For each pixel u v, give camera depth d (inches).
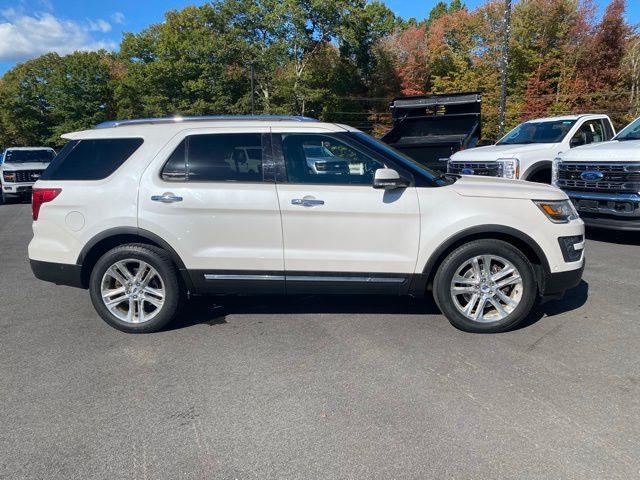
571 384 133.6
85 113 2108.8
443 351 155.5
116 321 175.9
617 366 143.6
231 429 116.3
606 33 1336.1
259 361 151.3
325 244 167.8
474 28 1478.8
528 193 166.4
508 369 142.7
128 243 174.4
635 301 198.5
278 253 168.7
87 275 179.6
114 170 173.5
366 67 1801.2
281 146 170.4
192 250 170.1
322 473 100.6
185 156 171.8
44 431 117.1
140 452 108.7
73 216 173.0
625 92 1286.9
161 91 1769.2
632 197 274.8
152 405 127.5
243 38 1759.4
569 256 167.6
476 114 463.8
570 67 1344.7
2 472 102.7
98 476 101.2
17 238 383.6
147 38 1871.3
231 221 168.2
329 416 120.6
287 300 207.8
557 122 397.7
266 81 1774.1
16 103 2174.0
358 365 147.1
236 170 170.2
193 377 142.0
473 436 111.5
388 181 160.1
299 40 1684.3
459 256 165.2
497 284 167.3
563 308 192.2
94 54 2146.9
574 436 110.8
